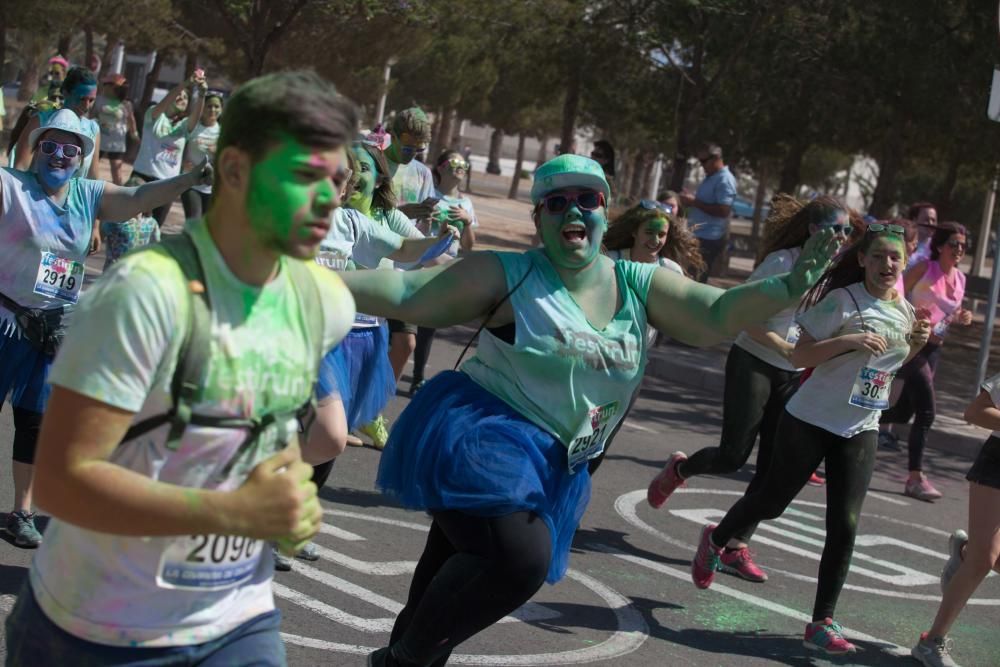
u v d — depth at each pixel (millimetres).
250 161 2271
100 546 2379
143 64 55969
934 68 17812
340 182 2342
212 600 2467
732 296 3801
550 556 3822
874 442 5676
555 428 3953
